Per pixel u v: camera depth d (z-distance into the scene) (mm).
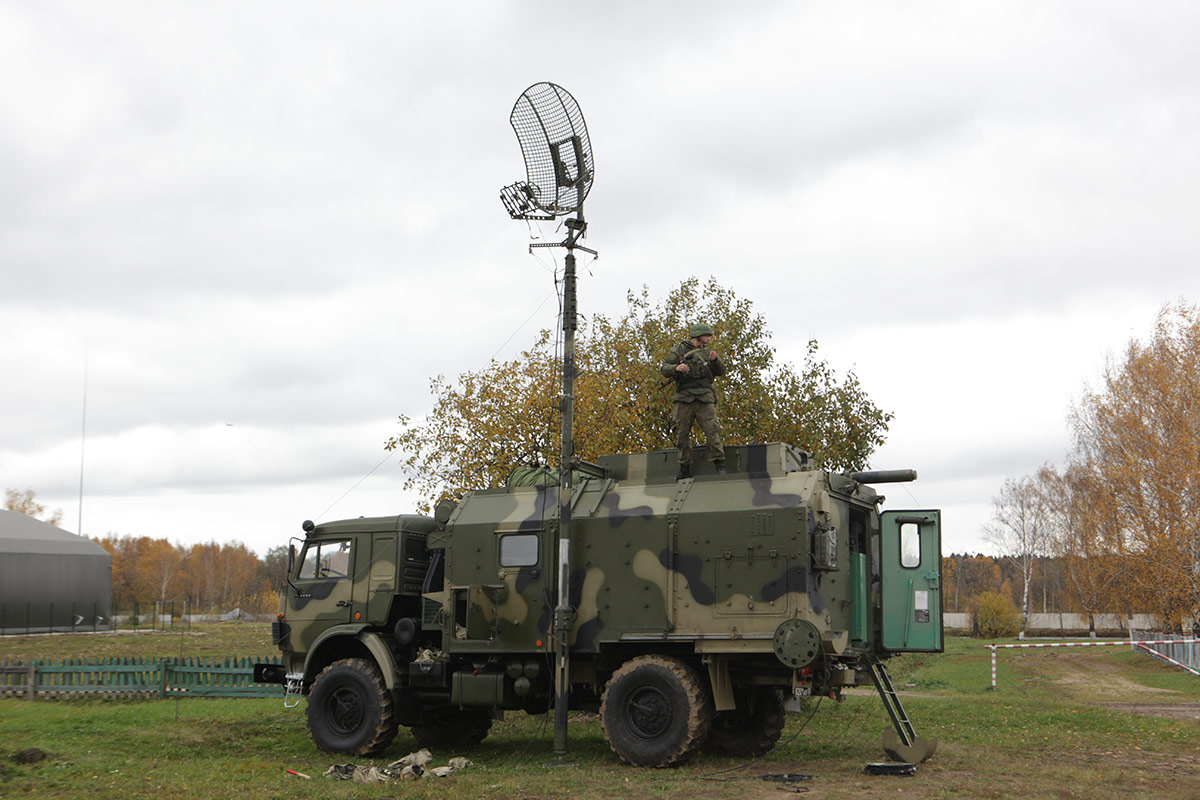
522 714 17453
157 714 16766
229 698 19453
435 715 14320
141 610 75562
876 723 15695
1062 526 57344
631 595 12109
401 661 13391
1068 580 58000
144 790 10234
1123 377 39531
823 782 10508
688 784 10414
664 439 23719
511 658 12969
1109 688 24922
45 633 43125
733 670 11938
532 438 22516
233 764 12133
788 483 11734
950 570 105062
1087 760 12047
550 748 13539
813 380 24844
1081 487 44062
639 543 12164
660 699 11523
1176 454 35938
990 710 17047
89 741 13555
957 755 12406
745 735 12680
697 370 12758
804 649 10844
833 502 12164
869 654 12562
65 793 9992
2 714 16578
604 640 12141
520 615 12812
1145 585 36812
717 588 11617
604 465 13211
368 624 13641
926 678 27219
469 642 12969
